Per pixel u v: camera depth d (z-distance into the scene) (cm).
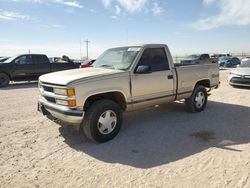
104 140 521
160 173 391
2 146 505
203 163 421
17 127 627
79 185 362
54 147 500
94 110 501
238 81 1243
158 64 624
